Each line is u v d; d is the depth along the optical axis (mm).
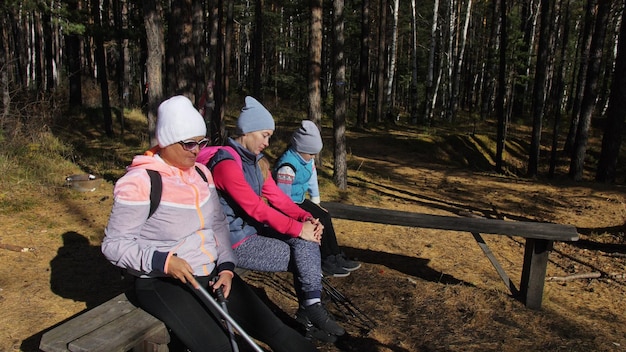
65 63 29594
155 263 2279
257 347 2352
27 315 3607
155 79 7141
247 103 2992
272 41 35719
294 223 2990
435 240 6137
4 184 6766
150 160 2389
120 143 13617
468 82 33438
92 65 29188
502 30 14625
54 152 9227
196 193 2465
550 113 29297
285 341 2629
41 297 3896
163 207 2367
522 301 4309
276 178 3633
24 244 4953
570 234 3908
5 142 8367
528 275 4172
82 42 26234
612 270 5406
